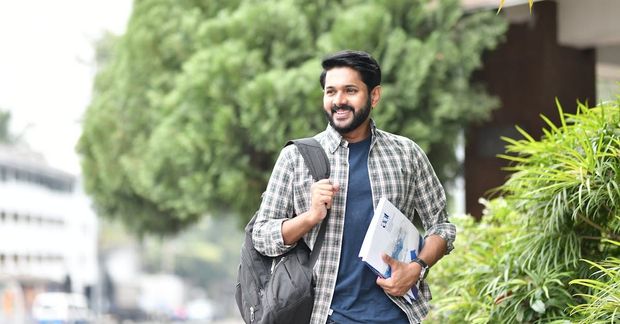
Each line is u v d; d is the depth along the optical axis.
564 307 6.44
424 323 7.99
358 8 18.53
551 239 6.53
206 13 22.23
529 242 6.59
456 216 8.54
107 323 72.56
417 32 18.53
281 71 18.81
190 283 127.31
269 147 18.61
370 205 5.40
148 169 21.27
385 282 5.26
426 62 17.62
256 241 5.41
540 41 15.83
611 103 6.43
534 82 15.98
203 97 19.64
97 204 26.16
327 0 19.88
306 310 5.26
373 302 5.33
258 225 5.43
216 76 19.33
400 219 5.38
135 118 23.95
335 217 5.37
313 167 5.42
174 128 20.42
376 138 5.51
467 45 17.23
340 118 5.37
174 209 24.39
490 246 7.52
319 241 5.35
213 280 128.25
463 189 17.16
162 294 88.62
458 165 18.36
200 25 21.78
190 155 19.94
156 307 88.06
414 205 5.68
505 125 16.56
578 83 15.84
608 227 6.52
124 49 24.23
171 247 117.19
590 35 15.27
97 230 102.38
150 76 23.39
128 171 23.70
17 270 86.75
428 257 5.45
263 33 19.67
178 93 20.02
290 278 5.27
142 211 25.47
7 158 84.44
